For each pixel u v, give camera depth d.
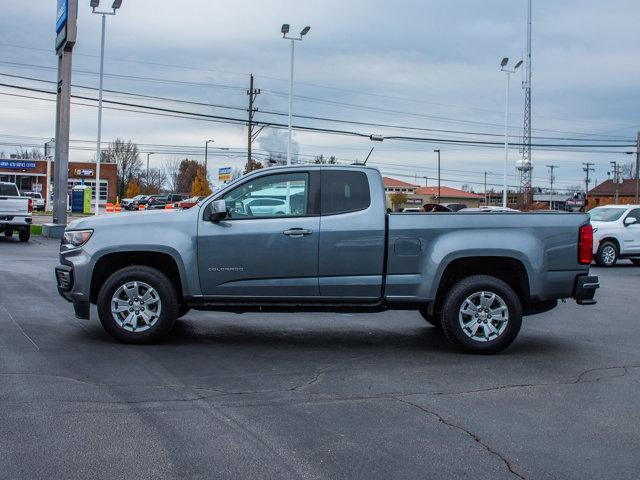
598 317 10.31
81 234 7.51
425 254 7.35
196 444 4.52
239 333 8.45
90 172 67.88
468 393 5.89
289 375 6.39
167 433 4.72
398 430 4.89
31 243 22.36
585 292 7.40
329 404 5.49
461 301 7.31
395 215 7.40
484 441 4.69
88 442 4.52
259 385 6.02
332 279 7.37
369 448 4.51
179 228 7.41
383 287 7.39
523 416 5.27
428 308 7.47
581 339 8.46
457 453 4.46
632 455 4.48
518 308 7.32
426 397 5.75
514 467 4.23
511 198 115.25
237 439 4.63
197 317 9.55
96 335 7.94
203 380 6.13
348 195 7.48
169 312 7.43
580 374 6.62
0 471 4.03
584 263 7.41
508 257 7.33
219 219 7.37
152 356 7.01
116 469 4.09
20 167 64.75
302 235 7.33
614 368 6.88
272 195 7.52
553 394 5.91
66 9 24.14
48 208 62.66
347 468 4.16
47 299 10.45
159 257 7.62
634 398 5.81
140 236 7.38
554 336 8.67
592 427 5.04
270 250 7.35
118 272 7.42
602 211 21.78
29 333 7.95
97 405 5.32
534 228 7.39
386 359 7.15
